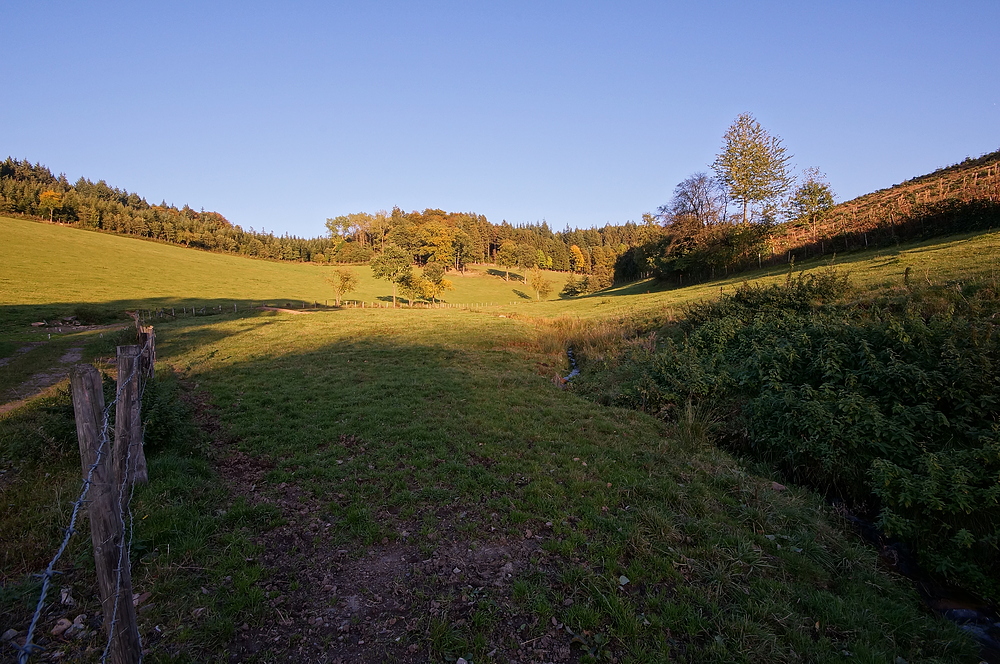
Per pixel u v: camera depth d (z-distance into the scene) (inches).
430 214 5590.6
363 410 396.8
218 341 830.5
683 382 435.2
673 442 348.2
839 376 350.0
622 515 243.4
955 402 291.0
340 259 4325.8
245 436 337.4
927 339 338.0
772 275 1201.4
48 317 1251.2
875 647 170.9
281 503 245.1
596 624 172.4
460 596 184.2
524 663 156.1
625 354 608.7
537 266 4697.3
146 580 178.7
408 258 2635.3
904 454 274.1
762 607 183.9
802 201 1491.1
